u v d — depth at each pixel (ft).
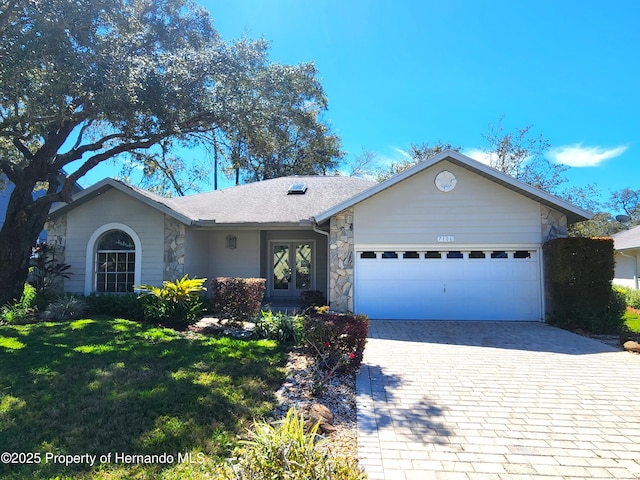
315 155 107.65
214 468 11.06
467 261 40.52
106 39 32.58
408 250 40.88
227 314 32.60
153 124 37.58
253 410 15.47
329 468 8.50
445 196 40.60
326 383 19.57
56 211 43.16
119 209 43.47
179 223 42.60
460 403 17.57
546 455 12.83
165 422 14.06
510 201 40.14
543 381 20.77
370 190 39.50
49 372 19.07
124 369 19.83
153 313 33.09
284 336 27.66
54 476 10.63
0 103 32.55
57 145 40.52
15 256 38.99
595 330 34.06
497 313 39.96
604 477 11.50
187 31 43.80
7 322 32.48
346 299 40.73
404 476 11.48
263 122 43.01
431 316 40.42
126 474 10.82
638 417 16.07
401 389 19.43
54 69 28.43
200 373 19.58
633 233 73.82
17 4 28.55
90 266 43.19
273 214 46.98
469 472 11.74
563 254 36.19
